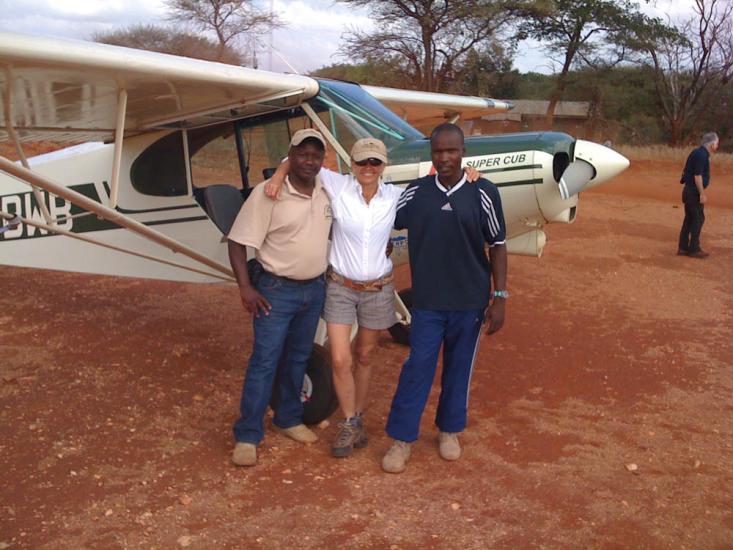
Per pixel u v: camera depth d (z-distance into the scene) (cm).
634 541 290
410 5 2472
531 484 338
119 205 522
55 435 375
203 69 382
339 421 412
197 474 341
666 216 1257
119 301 654
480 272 341
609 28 2941
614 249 960
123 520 297
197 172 496
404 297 546
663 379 493
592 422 416
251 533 290
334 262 353
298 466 354
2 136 511
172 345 533
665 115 3059
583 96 3156
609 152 434
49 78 357
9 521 293
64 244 564
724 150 2977
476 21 2420
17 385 443
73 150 577
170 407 420
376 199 344
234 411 419
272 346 349
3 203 582
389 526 298
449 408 360
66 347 518
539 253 469
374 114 468
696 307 689
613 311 669
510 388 469
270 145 476
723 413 434
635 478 345
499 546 285
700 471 354
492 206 328
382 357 524
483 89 2625
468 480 342
